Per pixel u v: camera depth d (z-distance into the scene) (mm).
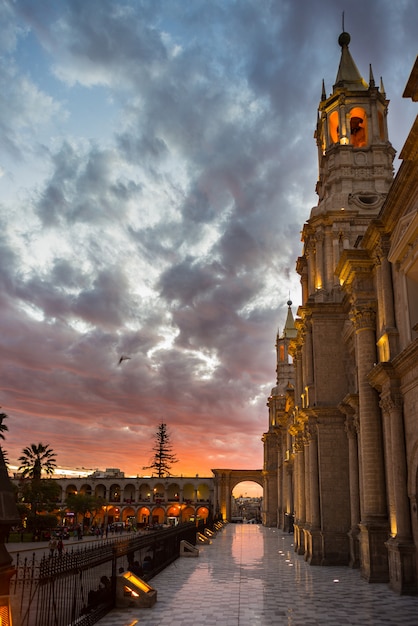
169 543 34688
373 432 27938
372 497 27266
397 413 24609
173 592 22922
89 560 16875
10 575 6254
